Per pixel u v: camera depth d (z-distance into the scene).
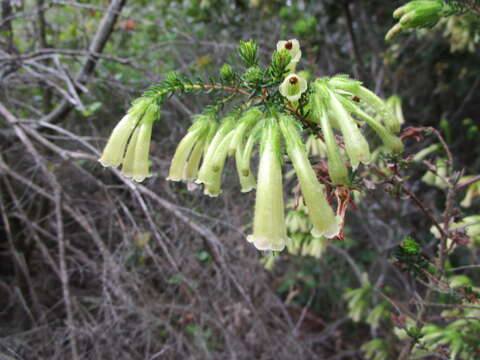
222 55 4.87
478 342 2.60
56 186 3.17
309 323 5.75
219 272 3.81
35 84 4.34
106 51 5.59
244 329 4.30
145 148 1.57
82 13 5.34
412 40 5.16
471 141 5.49
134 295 3.90
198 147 1.65
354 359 5.25
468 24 3.14
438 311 3.58
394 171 2.06
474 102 5.84
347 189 1.52
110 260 3.26
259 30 5.04
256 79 1.48
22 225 4.14
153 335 3.56
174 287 4.04
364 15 5.39
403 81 5.96
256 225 1.29
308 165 1.34
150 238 4.11
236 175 4.41
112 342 3.31
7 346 3.13
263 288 4.66
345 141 1.33
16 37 5.05
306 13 5.52
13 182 4.20
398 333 2.84
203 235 3.45
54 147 3.23
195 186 1.68
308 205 1.31
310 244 3.56
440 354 2.32
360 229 5.62
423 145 4.89
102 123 4.95
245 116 1.49
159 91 1.63
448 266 3.02
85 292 4.25
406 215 4.86
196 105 4.55
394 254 2.17
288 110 1.51
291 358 4.00
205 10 5.49
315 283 5.34
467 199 2.91
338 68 5.54
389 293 4.21
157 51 5.38
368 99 1.47
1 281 3.85
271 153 1.34
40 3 4.27
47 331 3.49
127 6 5.83
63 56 4.45
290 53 1.59
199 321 4.16
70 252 4.45
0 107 3.23
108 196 3.52
